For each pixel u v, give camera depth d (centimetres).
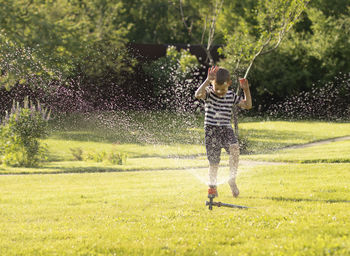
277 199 553
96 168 1094
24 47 2059
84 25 2339
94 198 621
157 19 4194
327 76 2909
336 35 2911
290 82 2864
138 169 1075
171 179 838
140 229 421
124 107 2434
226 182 723
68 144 1820
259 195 586
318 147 1492
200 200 570
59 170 1070
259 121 2598
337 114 2836
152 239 383
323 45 2903
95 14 2664
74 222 465
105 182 813
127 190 694
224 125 540
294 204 511
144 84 2564
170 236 392
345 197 547
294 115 2789
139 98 2523
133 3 4162
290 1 1566
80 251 354
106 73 2394
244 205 521
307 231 380
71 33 2211
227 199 563
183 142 1780
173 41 4234
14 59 2014
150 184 761
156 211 508
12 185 789
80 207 552
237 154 552
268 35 1620
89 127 2198
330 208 477
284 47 2916
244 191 629
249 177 798
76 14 2683
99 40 2347
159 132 2011
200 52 3028
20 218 495
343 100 2888
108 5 2789
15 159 1220
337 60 2911
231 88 1808
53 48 2128
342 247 331
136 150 1639
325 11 3130
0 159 1234
